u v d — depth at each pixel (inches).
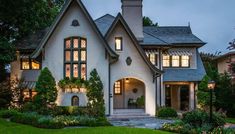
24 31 1669.5
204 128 999.0
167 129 1024.2
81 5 1446.9
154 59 1667.1
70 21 1488.7
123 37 1526.8
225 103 1726.1
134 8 1674.5
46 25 1825.8
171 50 1733.5
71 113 1336.1
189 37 1795.0
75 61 1476.4
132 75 1523.1
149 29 1873.8
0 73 1644.9
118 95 1640.0
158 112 1501.0
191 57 1742.1
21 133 890.1
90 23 1461.6
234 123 1398.9
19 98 1491.1
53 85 1421.0
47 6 1838.1
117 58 1482.5
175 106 1899.6
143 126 1188.5
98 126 1073.5
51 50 1487.5
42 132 910.4
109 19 1728.6
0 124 1019.3
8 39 1664.6
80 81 1446.9
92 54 1477.6
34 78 1562.5
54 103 1413.6
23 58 1578.5
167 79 1664.6
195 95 1681.8
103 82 1471.5
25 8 1589.6
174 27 1876.2
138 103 1594.5
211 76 1806.1
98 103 1412.4
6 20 1590.8
